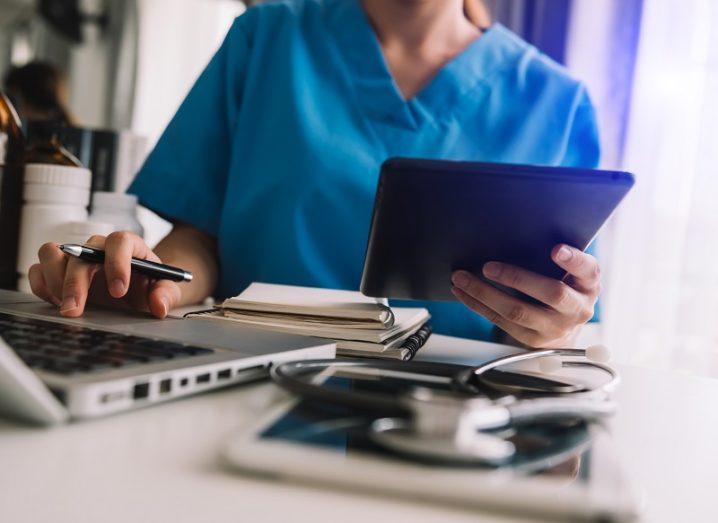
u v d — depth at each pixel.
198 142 1.07
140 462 0.28
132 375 0.35
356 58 1.05
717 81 1.62
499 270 0.63
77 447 0.29
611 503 0.24
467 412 0.28
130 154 1.11
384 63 1.04
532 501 0.24
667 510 0.27
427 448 0.26
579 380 0.51
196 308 0.90
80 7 2.79
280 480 0.27
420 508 0.25
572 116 1.09
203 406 0.38
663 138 1.68
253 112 1.06
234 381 0.42
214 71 1.10
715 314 1.64
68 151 1.06
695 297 1.65
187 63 2.96
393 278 0.64
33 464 0.27
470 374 0.43
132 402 0.35
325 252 1.02
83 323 0.51
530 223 0.58
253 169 1.04
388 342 0.61
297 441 0.28
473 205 0.56
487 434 0.31
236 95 1.09
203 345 0.45
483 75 1.06
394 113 1.03
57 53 2.82
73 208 0.87
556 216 0.58
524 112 1.07
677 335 1.67
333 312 0.62
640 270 1.69
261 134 1.05
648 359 1.69
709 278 1.63
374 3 1.08
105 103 2.88
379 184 0.54
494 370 0.51
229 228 1.04
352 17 1.08
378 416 0.33
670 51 1.67
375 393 0.38
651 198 1.69
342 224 1.02
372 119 1.04
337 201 1.01
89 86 2.86
